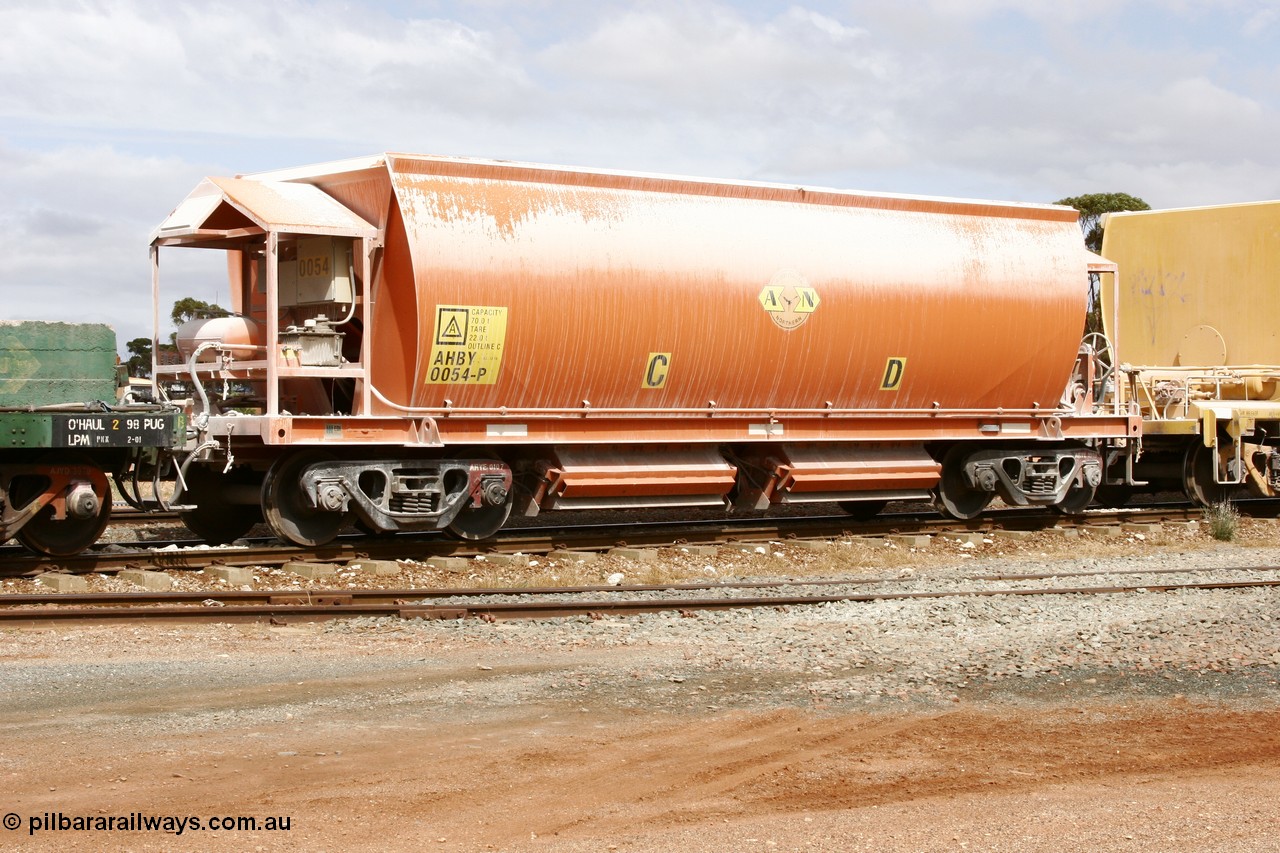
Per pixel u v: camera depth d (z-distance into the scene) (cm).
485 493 1650
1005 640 1163
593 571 1595
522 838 653
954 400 2016
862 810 700
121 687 927
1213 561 1756
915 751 819
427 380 1580
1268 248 2384
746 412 1830
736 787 741
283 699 907
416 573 1531
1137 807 705
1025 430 2092
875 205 1950
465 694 935
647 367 1722
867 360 1903
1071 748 830
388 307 1586
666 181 1758
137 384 1722
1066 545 1917
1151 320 2536
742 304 1778
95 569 1441
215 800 696
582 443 1714
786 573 1641
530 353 1634
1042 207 2098
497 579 1523
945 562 1762
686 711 905
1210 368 2412
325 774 743
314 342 1562
